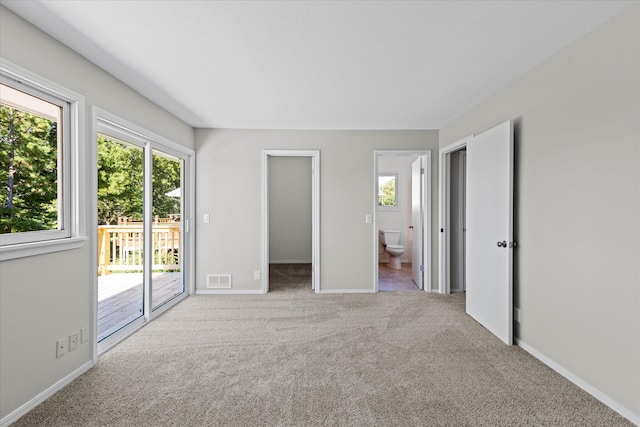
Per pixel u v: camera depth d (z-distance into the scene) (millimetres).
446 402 1817
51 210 1969
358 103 3174
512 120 2611
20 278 1698
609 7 1668
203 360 2322
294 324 3045
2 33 1610
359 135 4199
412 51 2137
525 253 2480
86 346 2172
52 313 1901
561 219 2121
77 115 2084
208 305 3643
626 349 1688
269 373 2139
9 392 1646
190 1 1605
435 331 2865
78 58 2115
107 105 2420
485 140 2924
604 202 1807
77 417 1684
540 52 2152
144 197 3080
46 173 1935
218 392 1917
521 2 1620
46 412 1725
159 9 1666
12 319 1660
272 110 3389
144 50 2100
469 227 3273
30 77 1742
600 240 1832
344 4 1633
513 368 2203
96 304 2264
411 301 3795
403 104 3207
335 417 1689
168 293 3793
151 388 1959
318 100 3084
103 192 2750
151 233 3143
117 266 3695
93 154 2229
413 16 1738
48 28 1822
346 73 2477
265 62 2289
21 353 1705
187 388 1960
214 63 2299
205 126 4039
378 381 2037
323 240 4203
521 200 2525
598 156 1843
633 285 1652
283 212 6668
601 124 1821
